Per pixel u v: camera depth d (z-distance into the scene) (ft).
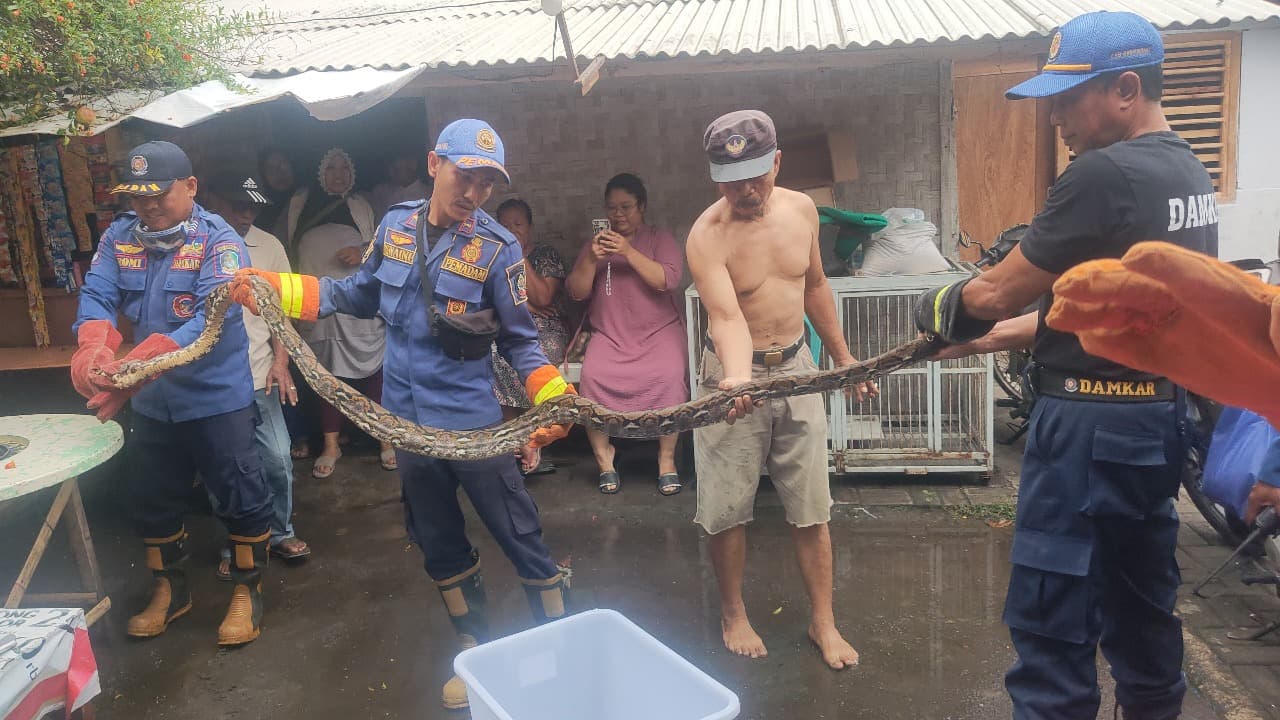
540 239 20.58
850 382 8.43
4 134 14.06
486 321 10.37
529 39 18.08
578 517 16.97
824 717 10.75
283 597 14.30
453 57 16.72
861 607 13.28
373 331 19.27
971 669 11.60
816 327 12.19
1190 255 3.17
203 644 12.95
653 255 17.89
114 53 14.53
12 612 8.36
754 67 16.42
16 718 7.48
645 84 19.63
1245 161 24.49
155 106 14.40
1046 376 8.04
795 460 11.73
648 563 15.06
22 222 18.93
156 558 13.26
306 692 11.71
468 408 10.54
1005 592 13.55
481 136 9.92
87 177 18.92
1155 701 8.44
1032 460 8.16
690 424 8.78
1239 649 11.47
